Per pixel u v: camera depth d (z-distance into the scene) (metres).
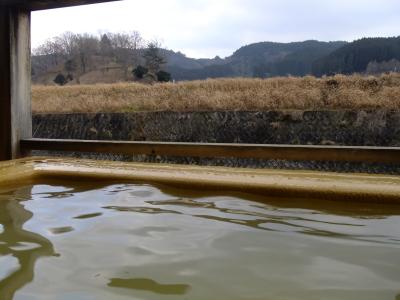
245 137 11.66
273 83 15.20
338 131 10.93
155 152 2.57
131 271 1.01
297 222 1.46
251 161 8.39
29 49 2.97
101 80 40.41
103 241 1.24
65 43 46.41
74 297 0.86
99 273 1.00
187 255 1.13
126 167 2.11
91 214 1.55
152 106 14.97
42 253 1.13
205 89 15.66
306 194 1.69
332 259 1.11
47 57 46.53
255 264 1.07
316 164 7.97
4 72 2.79
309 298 0.87
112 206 1.67
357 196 1.61
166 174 1.97
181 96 15.34
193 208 1.64
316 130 11.11
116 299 0.85
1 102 2.81
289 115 11.42
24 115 2.93
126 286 0.92
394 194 1.56
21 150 2.88
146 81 36.00
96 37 46.28
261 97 14.09
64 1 2.69
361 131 10.70
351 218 1.51
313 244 1.23
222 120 11.95
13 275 0.98
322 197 1.66
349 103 12.78
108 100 16.05
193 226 1.41
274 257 1.12
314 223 1.45
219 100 14.41
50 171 2.12
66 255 1.12
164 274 1.00
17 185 1.98
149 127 12.40
